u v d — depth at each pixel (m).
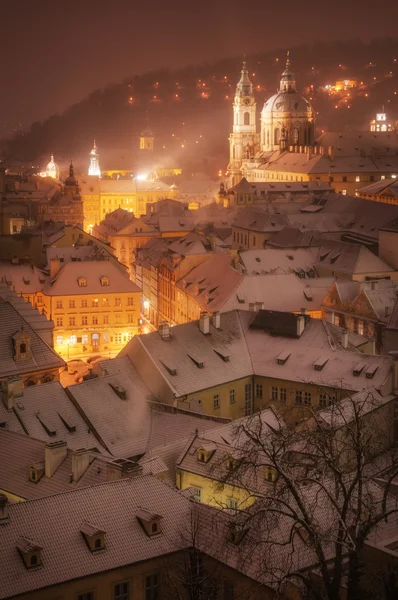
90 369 162.62
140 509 80.88
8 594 71.31
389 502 81.56
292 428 84.00
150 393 132.12
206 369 136.25
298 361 138.62
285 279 189.12
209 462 98.75
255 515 69.50
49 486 94.62
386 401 123.06
